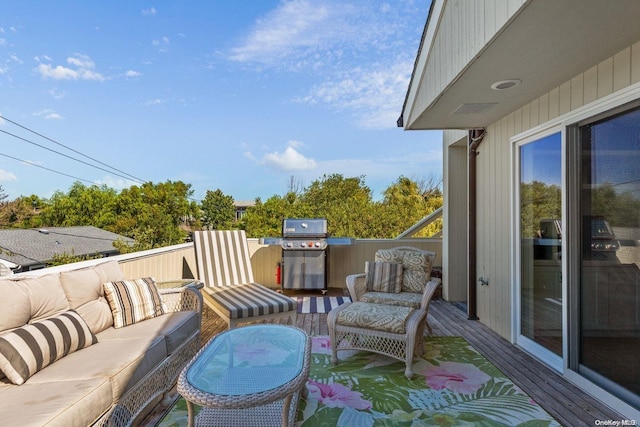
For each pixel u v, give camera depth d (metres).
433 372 2.85
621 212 2.24
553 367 2.90
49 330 1.97
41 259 15.13
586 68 2.44
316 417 2.21
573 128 2.65
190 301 3.13
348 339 3.13
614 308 2.31
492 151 3.90
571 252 2.65
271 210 13.06
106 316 2.56
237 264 4.81
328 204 12.95
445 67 2.78
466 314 4.57
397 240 6.26
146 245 19.69
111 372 1.84
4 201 19.75
